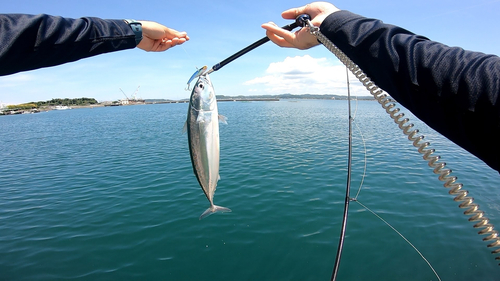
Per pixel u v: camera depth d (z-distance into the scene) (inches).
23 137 983.6
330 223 251.4
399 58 42.1
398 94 43.2
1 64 42.6
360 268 193.9
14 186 398.9
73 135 978.1
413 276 185.2
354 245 218.5
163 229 251.3
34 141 864.9
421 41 42.6
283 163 464.4
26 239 241.3
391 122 1166.3
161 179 396.8
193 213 279.7
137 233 246.1
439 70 37.2
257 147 615.8
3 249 226.7
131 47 60.4
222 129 946.7
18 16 44.6
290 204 292.7
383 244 218.5
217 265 202.4
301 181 364.8
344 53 51.5
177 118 1579.7
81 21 52.6
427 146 49.7
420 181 358.9
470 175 399.2
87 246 228.7
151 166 477.7
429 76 38.0
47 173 465.7
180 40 80.8
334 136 776.3
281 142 677.9
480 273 185.6
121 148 671.8
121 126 1235.9
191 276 192.2
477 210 46.5
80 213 291.6
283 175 393.1
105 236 242.8
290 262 203.2
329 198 306.3
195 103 100.9
